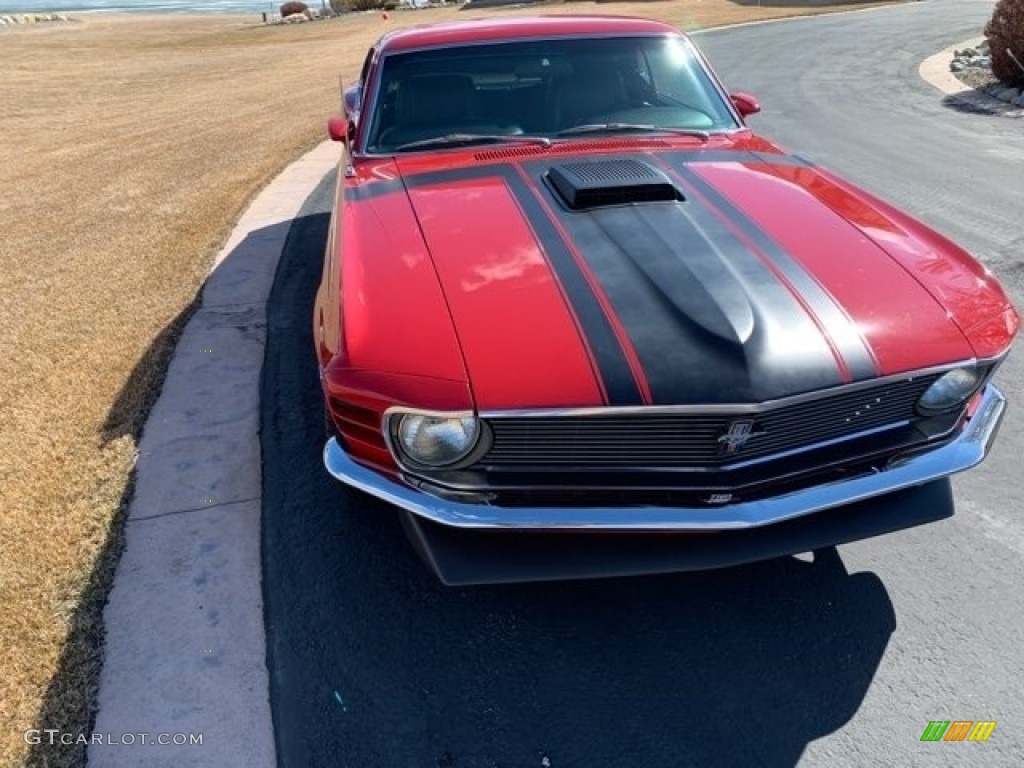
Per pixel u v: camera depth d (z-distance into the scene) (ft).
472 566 7.23
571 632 8.20
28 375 13.33
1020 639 8.01
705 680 7.66
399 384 6.73
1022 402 11.94
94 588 8.68
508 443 6.77
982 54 46.83
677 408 6.59
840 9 86.94
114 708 7.34
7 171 28.96
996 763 6.81
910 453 7.72
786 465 7.23
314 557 9.11
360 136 11.44
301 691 7.53
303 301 15.96
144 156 30.68
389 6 162.71
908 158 25.96
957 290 7.82
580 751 7.02
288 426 11.59
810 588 8.69
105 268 18.30
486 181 9.88
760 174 10.15
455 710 7.38
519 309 7.30
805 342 7.05
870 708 7.34
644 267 7.79
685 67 12.43
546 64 11.85
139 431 11.56
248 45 89.04
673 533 7.21
